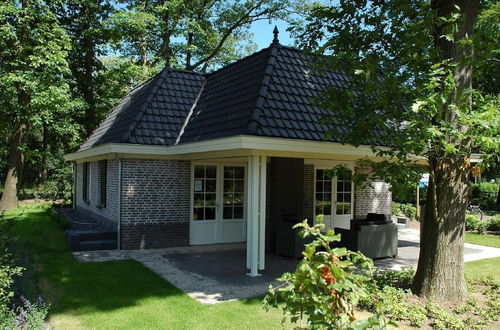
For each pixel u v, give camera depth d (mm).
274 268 9156
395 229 10922
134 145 10766
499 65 7883
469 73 6355
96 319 5773
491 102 5617
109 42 21609
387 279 7578
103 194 13297
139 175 11359
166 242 11695
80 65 22562
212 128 9672
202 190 12312
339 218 14508
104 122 17797
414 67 6141
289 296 2857
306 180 13836
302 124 8953
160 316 5918
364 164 7656
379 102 6363
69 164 27969
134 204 11297
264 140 8094
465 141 5996
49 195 27094
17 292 6172
